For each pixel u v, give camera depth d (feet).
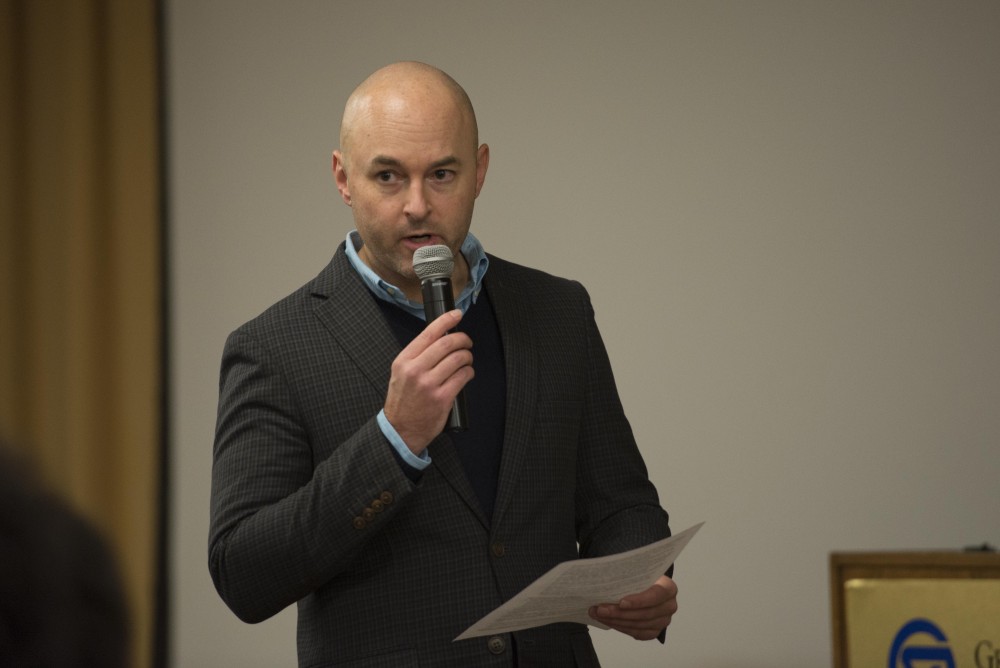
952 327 33.32
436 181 14.43
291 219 35.96
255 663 34.47
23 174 35.76
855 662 15.15
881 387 33.45
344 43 36.09
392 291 15.02
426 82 14.71
